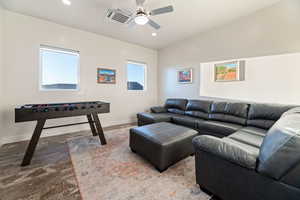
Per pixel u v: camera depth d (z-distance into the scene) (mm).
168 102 4039
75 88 3365
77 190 1398
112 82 3896
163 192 1390
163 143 1723
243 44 2936
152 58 4863
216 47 3367
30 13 2617
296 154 808
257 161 1001
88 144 2555
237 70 3088
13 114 2590
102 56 3678
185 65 4086
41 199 1277
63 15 2711
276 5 2516
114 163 1921
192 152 2127
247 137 1839
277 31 2525
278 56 2590
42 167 1789
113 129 3510
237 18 2959
